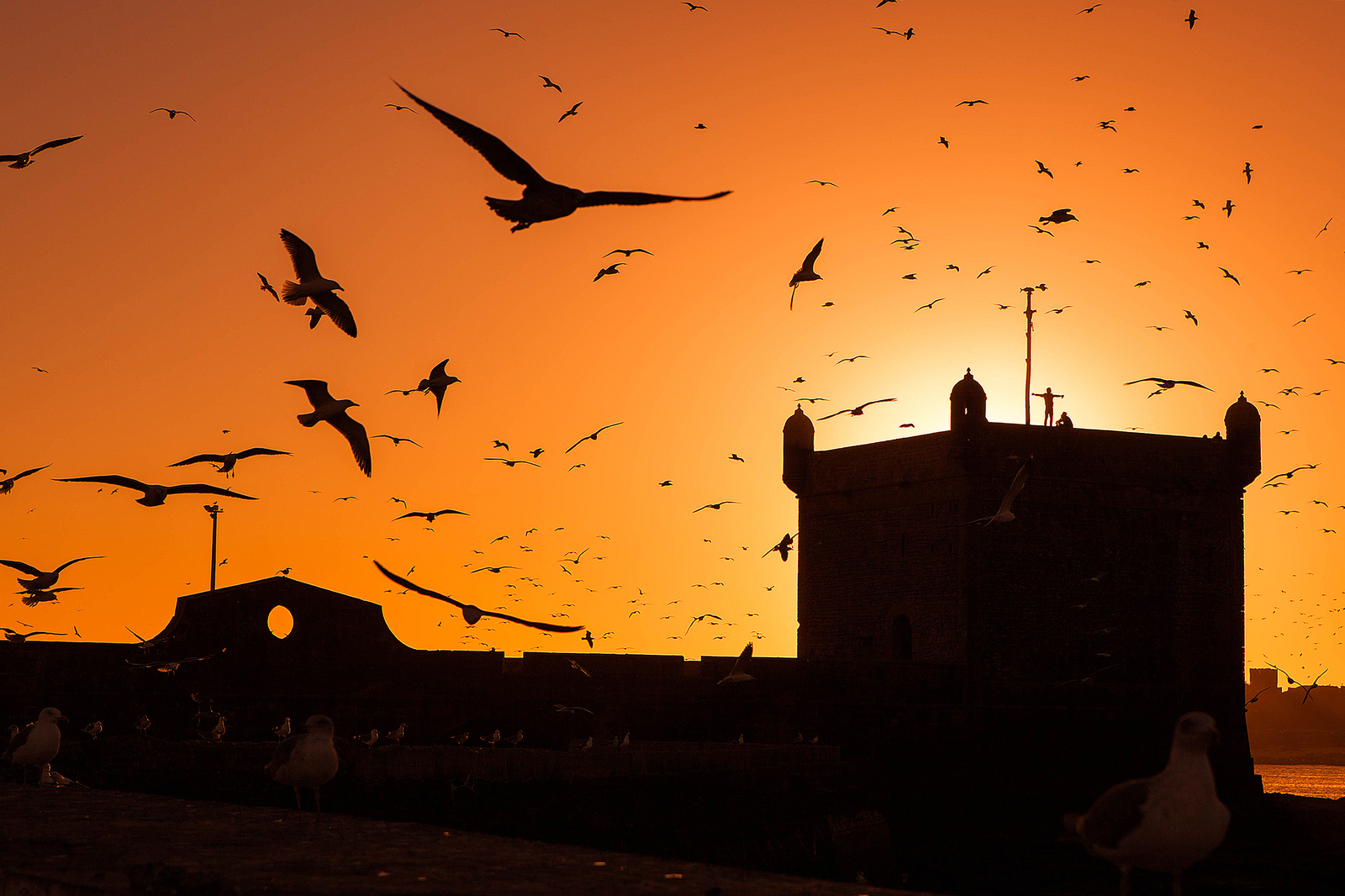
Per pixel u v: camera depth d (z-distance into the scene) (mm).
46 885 12961
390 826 16984
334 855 14328
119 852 14430
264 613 45688
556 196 10742
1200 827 11211
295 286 17562
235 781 31391
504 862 13828
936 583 59219
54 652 42031
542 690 49906
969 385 58938
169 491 16625
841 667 54969
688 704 52594
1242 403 63500
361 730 46531
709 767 41031
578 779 35250
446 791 31781
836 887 12414
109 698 42719
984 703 57250
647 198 10742
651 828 36312
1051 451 59844
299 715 45656
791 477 66500
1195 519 62594
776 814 41969
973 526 58031
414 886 12281
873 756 54562
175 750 33438
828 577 64750
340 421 16406
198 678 44375
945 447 59219
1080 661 59375
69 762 32719
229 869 13234
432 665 48031
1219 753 61406
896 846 53156
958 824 55188
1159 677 60906
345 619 46906
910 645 61188
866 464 63188
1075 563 59812
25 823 17031
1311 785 146625
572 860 14070
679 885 12445
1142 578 61094
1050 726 58031
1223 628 62438
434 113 11195
